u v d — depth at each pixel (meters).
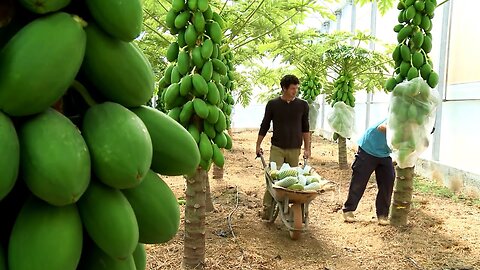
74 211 0.98
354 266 4.49
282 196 4.96
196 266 4.23
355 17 15.88
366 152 5.76
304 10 5.75
